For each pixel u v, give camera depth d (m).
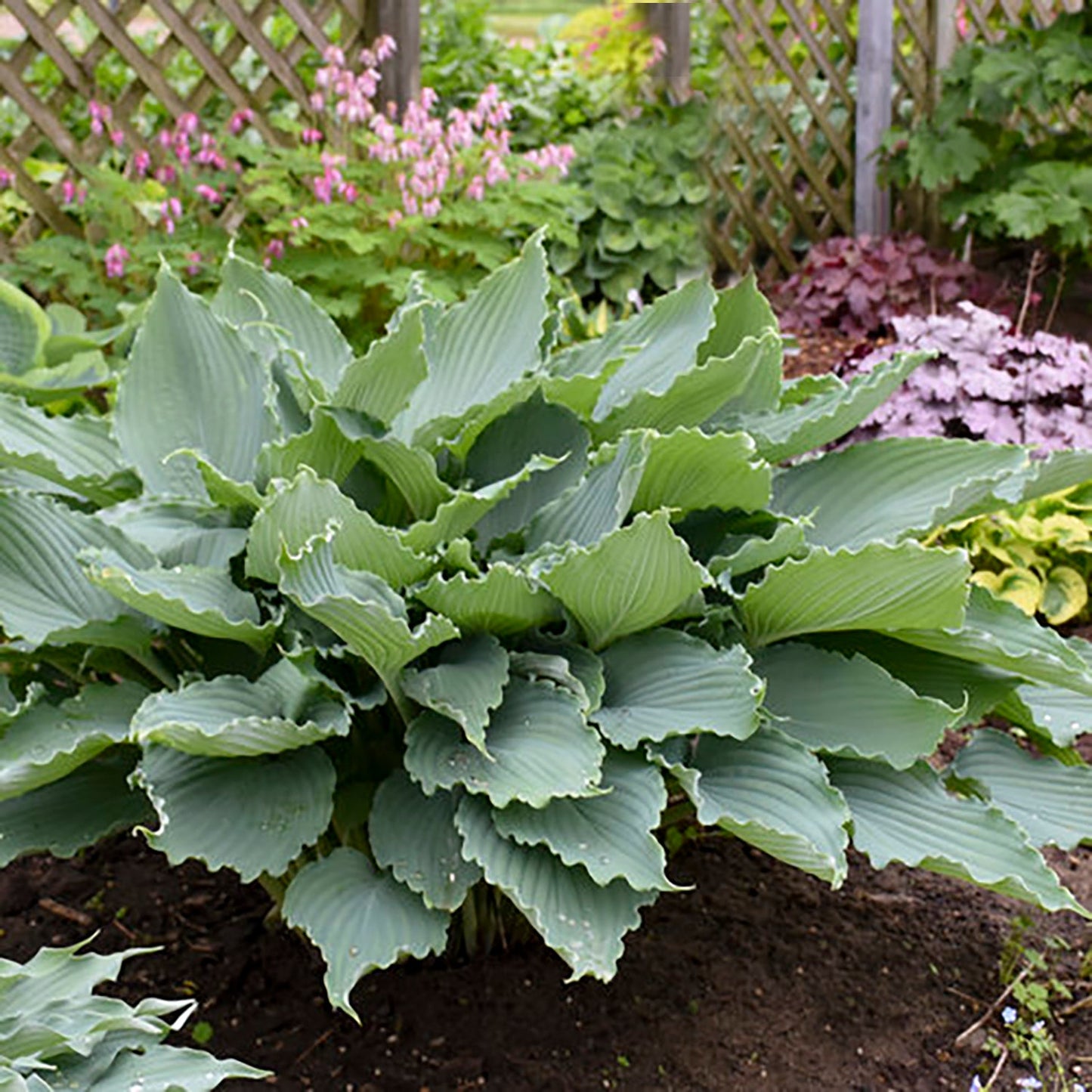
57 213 5.16
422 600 2.14
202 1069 1.78
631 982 2.42
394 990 2.38
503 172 5.11
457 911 2.42
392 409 2.35
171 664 2.36
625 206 6.09
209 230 5.04
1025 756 2.48
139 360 2.45
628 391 2.55
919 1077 2.28
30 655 2.29
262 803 2.05
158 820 2.20
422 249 5.25
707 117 6.00
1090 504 3.90
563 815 2.03
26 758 1.97
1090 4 6.38
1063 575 3.75
